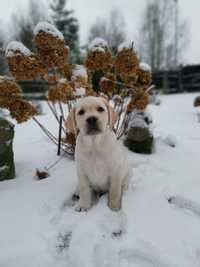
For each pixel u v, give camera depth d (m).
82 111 0.70
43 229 0.64
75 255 0.56
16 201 0.74
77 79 0.95
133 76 1.01
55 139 1.11
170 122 1.77
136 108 1.06
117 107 1.12
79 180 0.71
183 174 0.90
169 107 2.59
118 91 1.07
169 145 1.20
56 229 0.64
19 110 0.91
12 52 0.88
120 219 0.67
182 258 0.55
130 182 0.83
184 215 0.68
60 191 0.78
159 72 4.80
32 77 0.91
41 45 0.89
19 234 0.62
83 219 0.67
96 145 0.67
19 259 0.56
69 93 0.94
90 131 0.66
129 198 0.75
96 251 0.57
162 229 0.62
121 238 0.61
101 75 1.11
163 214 0.68
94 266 0.54
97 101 0.70
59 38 0.91
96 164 0.69
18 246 0.59
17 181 0.86
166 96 3.94
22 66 0.88
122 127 1.14
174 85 4.65
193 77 4.55
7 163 0.86
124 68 0.96
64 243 0.61
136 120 1.10
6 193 0.78
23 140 1.28
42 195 0.77
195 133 1.46
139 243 0.59
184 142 1.27
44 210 0.71
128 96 1.09
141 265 0.54
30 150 1.12
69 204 0.75
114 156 0.68
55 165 0.96
